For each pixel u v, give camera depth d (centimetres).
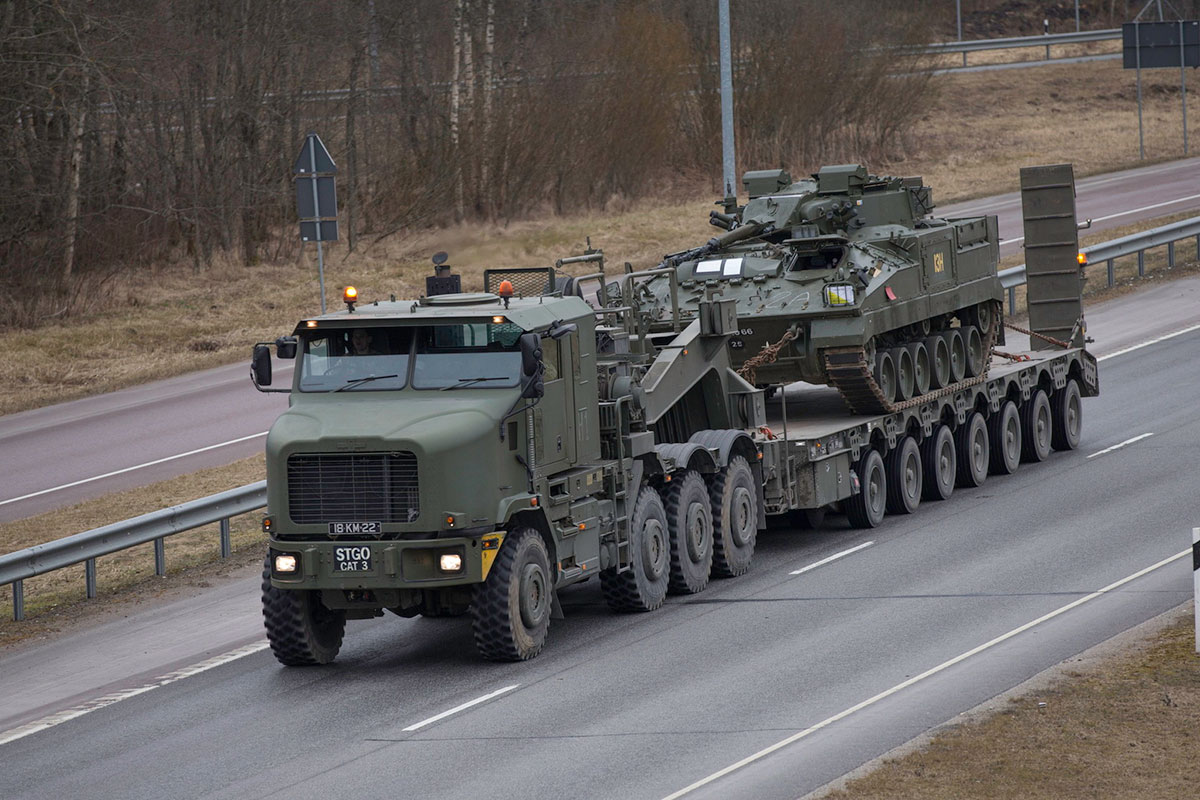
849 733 3691
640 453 5191
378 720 4084
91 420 9338
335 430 4534
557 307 4953
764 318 6450
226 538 6400
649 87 16788
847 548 6025
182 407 9538
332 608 4659
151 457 8244
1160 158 18262
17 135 12275
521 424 4678
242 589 5872
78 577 6234
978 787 3198
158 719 4262
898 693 4003
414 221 14825
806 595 5250
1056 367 7812
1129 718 3606
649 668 4441
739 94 18100
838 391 7038
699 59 17912
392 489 4500
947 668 4209
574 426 4944
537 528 4762
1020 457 7644
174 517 6103
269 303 12725
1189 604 4703
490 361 4694
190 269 13850
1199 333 10006
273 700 4388
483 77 15350
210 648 5069
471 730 3928
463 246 14338
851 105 18762
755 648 4578
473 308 4828
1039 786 3184
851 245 6775
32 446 8719
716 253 7025
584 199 16425
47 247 12319
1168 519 5994
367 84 14875
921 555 5766
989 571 5391
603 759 3606
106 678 4784
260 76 14112
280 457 4559
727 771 3462
